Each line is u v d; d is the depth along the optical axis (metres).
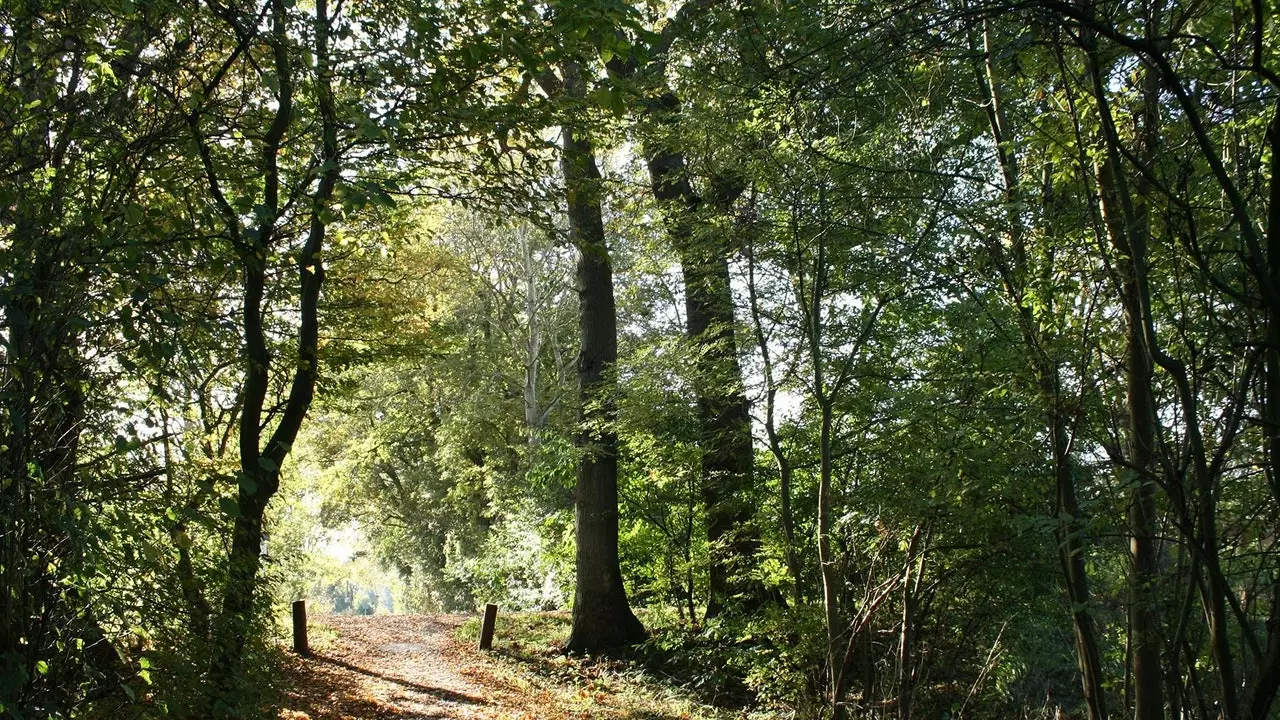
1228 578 4.02
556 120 7.42
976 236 6.04
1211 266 3.93
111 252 4.23
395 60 6.37
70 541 4.09
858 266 7.83
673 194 12.93
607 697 11.63
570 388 27.00
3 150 4.27
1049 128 5.02
